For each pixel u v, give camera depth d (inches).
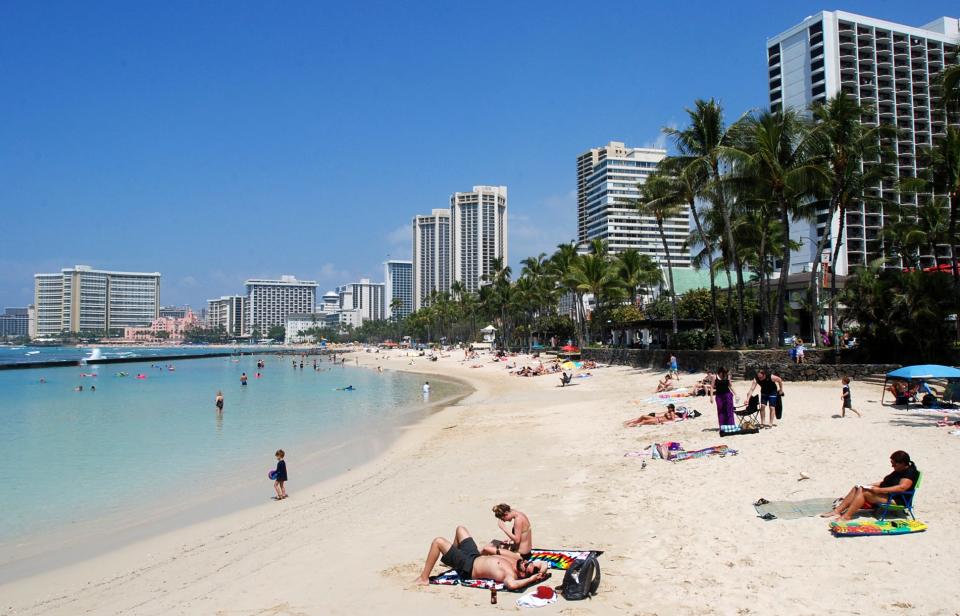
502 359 3752.5
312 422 1413.6
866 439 637.9
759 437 705.6
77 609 405.4
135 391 2422.5
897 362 1230.9
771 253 2037.4
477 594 357.7
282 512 643.5
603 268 2790.4
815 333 1456.7
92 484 810.8
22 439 1193.4
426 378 3019.2
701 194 1653.5
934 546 356.2
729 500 494.0
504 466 766.5
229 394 2242.9
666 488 557.3
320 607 356.5
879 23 4854.8
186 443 1130.0
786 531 408.5
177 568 478.0
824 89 4736.7
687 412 939.3
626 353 2219.5
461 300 6540.4
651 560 389.1
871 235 4456.2
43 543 575.8
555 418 1187.9
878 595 308.5
